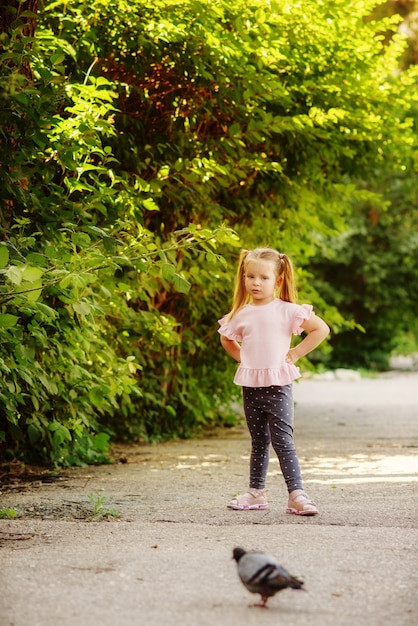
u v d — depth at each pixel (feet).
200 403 41.29
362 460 31.71
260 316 22.48
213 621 12.97
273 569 13.21
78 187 25.52
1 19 25.14
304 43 35.32
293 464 21.74
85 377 26.81
